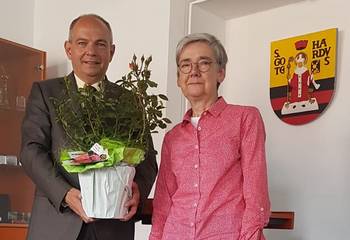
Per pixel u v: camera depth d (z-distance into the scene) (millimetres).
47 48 3707
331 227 2637
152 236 1676
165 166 1710
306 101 2781
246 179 1563
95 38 1894
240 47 3172
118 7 3318
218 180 1581
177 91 3021
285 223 1667
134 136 1629
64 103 1647
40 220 1772
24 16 3732
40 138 1794
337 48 2707
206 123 1659
